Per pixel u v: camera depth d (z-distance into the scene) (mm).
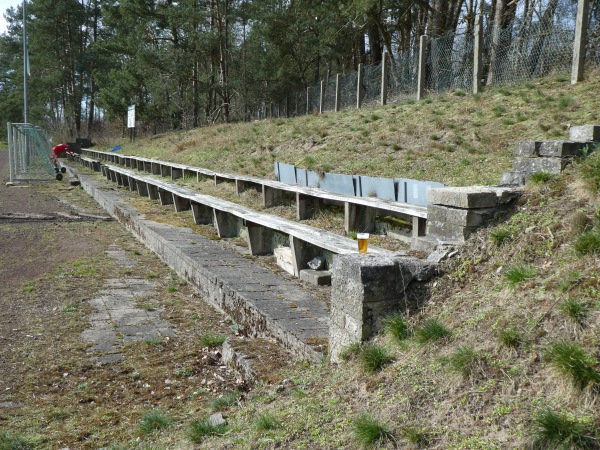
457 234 4102
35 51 44375
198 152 16594
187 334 5805
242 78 28734
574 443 2227
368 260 3805
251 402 3797
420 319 3596
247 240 8852
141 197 15422
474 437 2498
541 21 10906
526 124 7992
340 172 8922
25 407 4227
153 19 29812
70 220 13172
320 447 2857
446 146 8242
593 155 4078
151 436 3756
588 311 2803
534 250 3580
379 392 3111
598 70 9227
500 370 2773
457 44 12266
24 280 7852
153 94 30031
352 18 19578
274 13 24953
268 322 5023
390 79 14523
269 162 12109
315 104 18844
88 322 6141
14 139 22812
